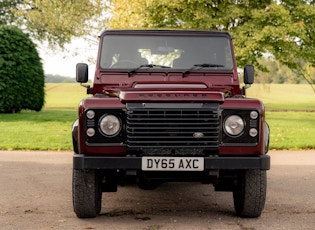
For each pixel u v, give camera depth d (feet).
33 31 123.44
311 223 21.03
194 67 24.61
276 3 77.92
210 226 20.45
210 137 20.17
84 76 24.38
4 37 85.56
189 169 19.94
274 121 79.66
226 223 20.98
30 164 36.81
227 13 77.41
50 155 41.70
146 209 23.80
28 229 19.85
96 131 20.21
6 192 27.17
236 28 79.15
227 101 20.42
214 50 24.95
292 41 79.30
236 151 20.27
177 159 19.95
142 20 78.84
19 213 22.54
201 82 23.44
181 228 20.07
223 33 25.17
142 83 23.27
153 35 25.04
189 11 78.43
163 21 79.77
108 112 20.21
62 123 70.44
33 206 23.99
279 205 24.52
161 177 21.01
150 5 76.43
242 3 80.18
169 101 20.11
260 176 21.06
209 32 25.16
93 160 19.86
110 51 24.82
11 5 133.28
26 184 29.43
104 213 22.86
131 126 20.12
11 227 20.12
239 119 20.29
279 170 35.12
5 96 85.81
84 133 20.26
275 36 75.97
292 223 21.01
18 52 86.38
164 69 24.48
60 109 117.60
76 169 20.25
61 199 25.57
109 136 20.21
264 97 219.82
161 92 20.36
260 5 80.12
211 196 27.07
